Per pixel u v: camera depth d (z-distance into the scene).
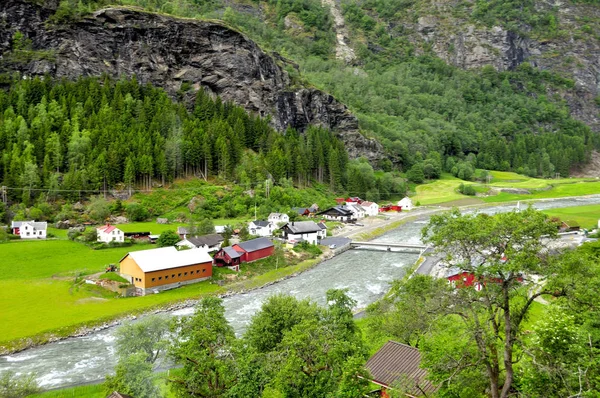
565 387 24.33
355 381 32.16
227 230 114.44
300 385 33.47
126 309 74.19
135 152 153.38
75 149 146.25
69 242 111.12
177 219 136.25
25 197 129.75
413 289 43.34
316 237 125.62
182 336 41.28
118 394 35.22
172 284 85.81
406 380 32.50
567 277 25.23
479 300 27.36
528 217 25.64
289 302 45.31
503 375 30.44
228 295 85.38
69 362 57.38
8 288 80.62
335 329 42.22
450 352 30.16
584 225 128.38
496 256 26.16
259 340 42.19
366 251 123.50
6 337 61.91
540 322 26.45
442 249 27.98
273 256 105.62
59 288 81.50
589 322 29.03
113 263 96.19
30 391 44.88
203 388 37.34
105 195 142.12
